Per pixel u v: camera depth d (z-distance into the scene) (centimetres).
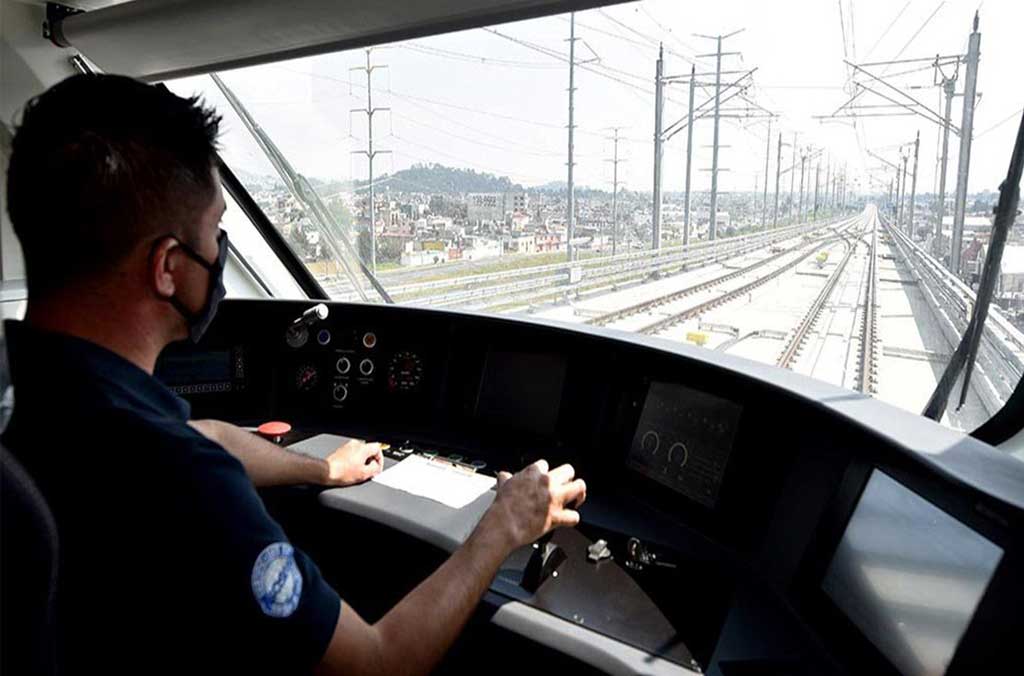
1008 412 122
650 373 155
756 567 121
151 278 74
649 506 146
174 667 70
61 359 69
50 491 66
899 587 92
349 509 146
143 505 67
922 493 91
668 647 101
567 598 113
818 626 104
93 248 70
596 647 101
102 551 66
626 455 157
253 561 71
